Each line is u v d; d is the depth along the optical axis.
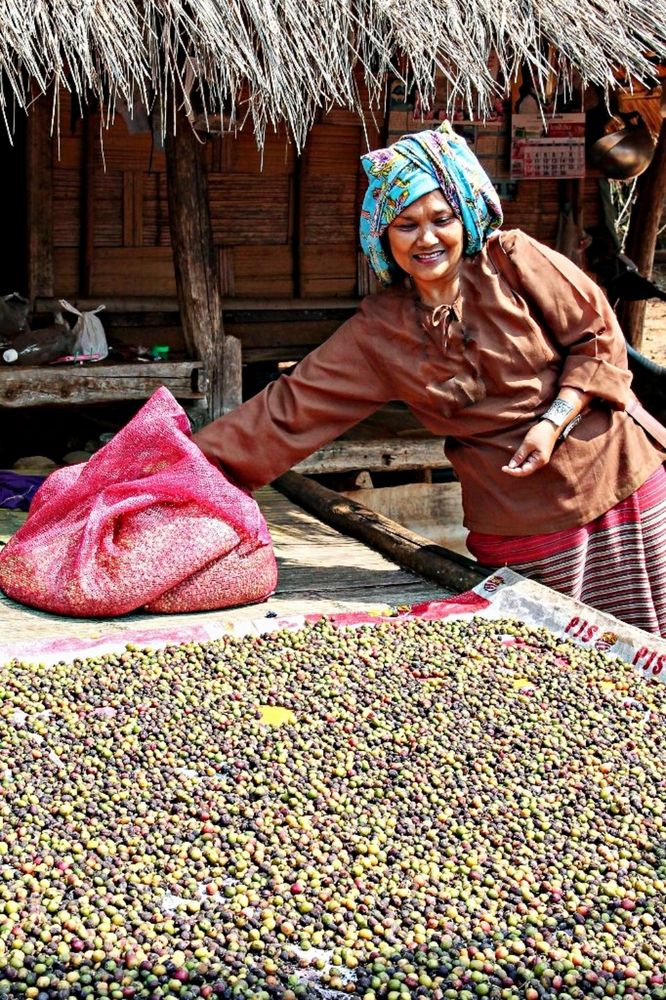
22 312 6.51
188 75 5.30
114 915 2.62
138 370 6.22
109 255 6.95
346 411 4.43
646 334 11.44
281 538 5.37
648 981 2.53
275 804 3.11
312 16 4.92
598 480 4.34
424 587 4.73
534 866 2.93
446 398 4.27
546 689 3.83
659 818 3.15
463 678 3.86
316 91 4.98
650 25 5.63
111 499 4.32
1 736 3.35
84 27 4.54
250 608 4.43
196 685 3.72
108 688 3.66
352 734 3.49
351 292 7.54
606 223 7.89
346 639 4.12
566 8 5.39
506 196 7.61
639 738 3.59
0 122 7.21
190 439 4.41
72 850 2.86
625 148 7.28
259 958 2.54
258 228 7.21
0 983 2.40
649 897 2.84
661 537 4.48
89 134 6.71
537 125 7.42
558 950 2.60
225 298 7.19
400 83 7.12
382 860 2.92
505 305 4.16
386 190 4.03
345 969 2.53
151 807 3.06
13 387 5.98
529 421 4.27
